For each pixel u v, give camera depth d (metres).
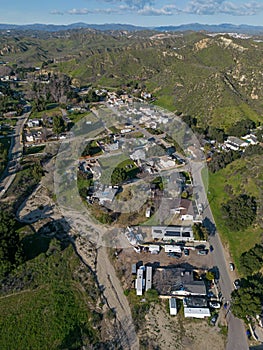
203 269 64.31
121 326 52.88
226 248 70.38
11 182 96.44
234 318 54.12
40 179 99.69
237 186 89.38
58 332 51.34
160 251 69.56
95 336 51.03
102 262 66.75
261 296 55.16
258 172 89.00
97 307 56.25
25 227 75.94
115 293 59.34
